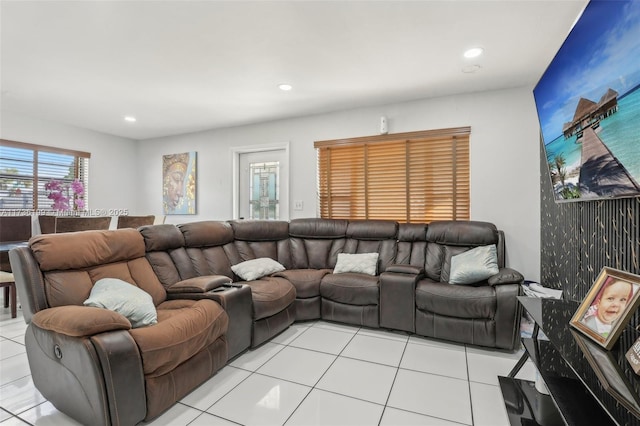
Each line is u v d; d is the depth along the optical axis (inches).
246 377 80.8
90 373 54.8
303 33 86.0
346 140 152.6
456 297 98.7
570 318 59.4
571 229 86.2
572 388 52.9
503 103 125.6
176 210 201.6
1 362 87.2
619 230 60.5
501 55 98.1
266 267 125.7
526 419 61.1
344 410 67.2
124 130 191.2
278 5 73.9
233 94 132.0
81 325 55.9
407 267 114.1
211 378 80.3
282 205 174.4
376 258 130.3
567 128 68.1
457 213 134.0
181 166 199.8
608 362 42.5
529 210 121.6
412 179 141.8
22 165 159.9
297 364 87.8
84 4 73.0
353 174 153.9
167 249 104.8
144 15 77.6
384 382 78.3
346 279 118.0
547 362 61.6
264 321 100.8
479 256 108.7
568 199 74.9
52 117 164.2
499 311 93.8
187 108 150.3
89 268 79.2
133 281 86.1
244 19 79.4
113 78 115.6
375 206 149.6
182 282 92.7
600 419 44.7
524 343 70.3
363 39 89.1
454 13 77.0
